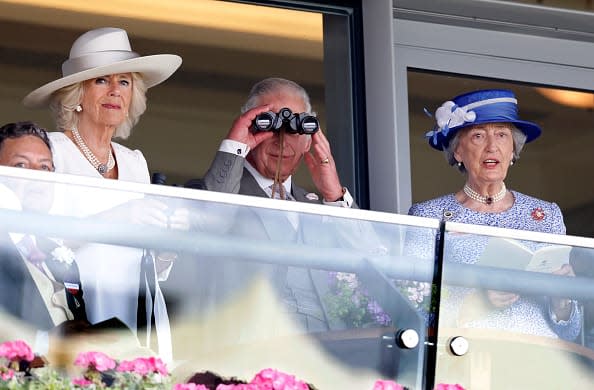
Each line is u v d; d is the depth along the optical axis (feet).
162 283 37.88
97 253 37.50
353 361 39.45
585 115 72.79
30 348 36.60
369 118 65.51
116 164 54.85
